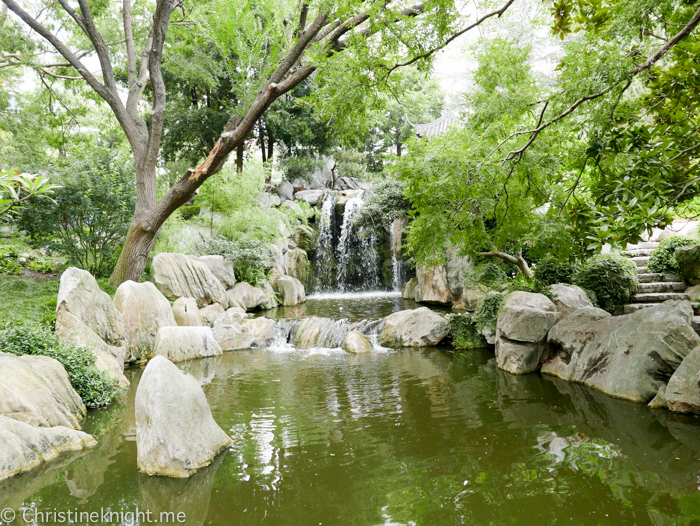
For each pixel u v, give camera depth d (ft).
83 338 25.12
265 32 34.83
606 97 14.51
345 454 15.28
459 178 19.66
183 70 57.67
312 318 38.73
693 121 15.07
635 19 13.33
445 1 16.43
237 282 55.11
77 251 42.34
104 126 82.28
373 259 73.87
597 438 15.69
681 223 38.93
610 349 22.03
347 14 19.03
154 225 39.09
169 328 31.60
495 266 39.37
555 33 17.19
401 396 21.79
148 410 14.89
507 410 19.15
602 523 10.58
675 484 12.26
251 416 19.48
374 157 114.73
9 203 9.64
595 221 14.67
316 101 18.99
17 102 47.78
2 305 30.76
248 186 62.95
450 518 11.09
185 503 12.39
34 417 16.87
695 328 21.63
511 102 20.27
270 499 12.47
